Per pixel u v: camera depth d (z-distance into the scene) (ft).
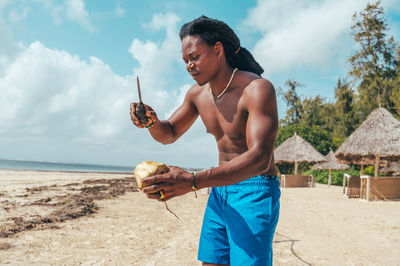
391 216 29.27
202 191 43.86
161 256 14.61
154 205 30.83
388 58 116.57
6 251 14.11
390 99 111.34
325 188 65.51
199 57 6.04
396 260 15.79
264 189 6.33
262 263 6.04
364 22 118.93
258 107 5.75
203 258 6.99
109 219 22.30
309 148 76.79
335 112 155.02
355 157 53.16
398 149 43.83
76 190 40.81
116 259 13.85
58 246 15.31
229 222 6.46
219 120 6.86
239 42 6.63
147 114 7.02
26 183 50.14
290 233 21.33
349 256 16.26
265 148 5.30
